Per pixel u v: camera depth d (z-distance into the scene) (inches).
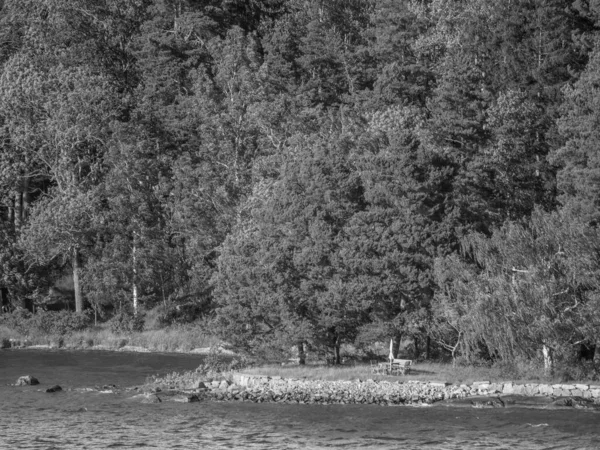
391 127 3334.2
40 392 2524.6
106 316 4320.9
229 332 2844.5
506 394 2349.9
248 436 1945.1
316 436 1939.0
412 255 2736.2
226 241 3090.6
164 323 4060.0
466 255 2787.9
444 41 4525.1
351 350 3034.0
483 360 2667.3
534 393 2354.8
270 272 2807.6
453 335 2763.3
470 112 3690.9
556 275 2503.7
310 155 2979.8
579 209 2711.6
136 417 2149.4
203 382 2539.4
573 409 2194.9
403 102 4259.4
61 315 4094.5
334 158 2915.8
